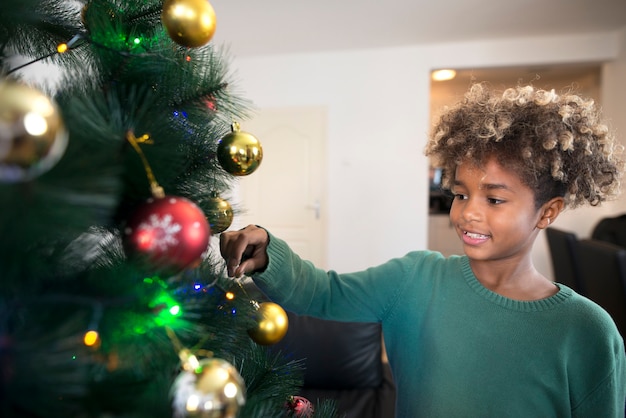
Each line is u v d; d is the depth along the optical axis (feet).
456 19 7.73
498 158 1.64
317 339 4.27
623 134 8.26
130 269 0.93
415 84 9.44
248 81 10.11
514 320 1.77
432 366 1.89
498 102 1.77
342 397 4.13
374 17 7.63
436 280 2.06
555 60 8.77
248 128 10.21
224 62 1.62
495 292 1.87
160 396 0.90
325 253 10.04
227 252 1.50
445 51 9.23
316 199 10.05
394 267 2.21
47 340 0.73
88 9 1.25
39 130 0.59
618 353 1.71
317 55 9.80
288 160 10.12
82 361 0.81
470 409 1.75
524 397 1.70
